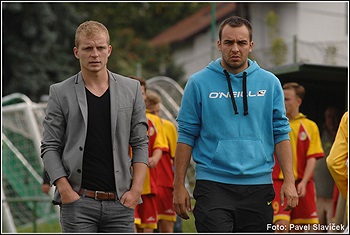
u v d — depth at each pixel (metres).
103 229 15.57
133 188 15.49
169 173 25.31
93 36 15.18
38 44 67.44
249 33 15.95
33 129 35.25
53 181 15.27
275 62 50.25
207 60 66.75
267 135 16.11
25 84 66.94
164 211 25.34
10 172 36.91
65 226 15.39
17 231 32.97
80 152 15.21
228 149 15.88
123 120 15.44
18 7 64.94
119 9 94.88
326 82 29.73
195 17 103.94
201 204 15.91
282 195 15.99
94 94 15.40
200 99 16.16
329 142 27.69
